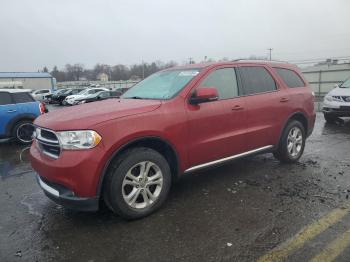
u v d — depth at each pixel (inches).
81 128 129.0
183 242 123.6
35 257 117.8
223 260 111.5
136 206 142.1
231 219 140.9
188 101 160.7
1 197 181.6
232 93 181.8
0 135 352.2
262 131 194.7
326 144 288.2
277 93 206.8
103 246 123.2
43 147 145.0
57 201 136.7
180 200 163.3
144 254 116.7
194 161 163.2
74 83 3639.3
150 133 142.6
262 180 190.1
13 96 359.9
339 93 410.9
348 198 160.6
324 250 115.0
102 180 132.2
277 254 113.6
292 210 147.9
